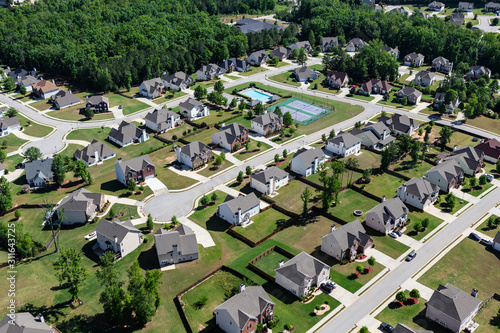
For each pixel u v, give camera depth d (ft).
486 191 456.86
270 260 360.48
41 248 373.40
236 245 381.40
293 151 542.16
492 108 652.89
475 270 348.18
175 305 316.19
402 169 497.05
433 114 646.74
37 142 572.10
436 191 437.17
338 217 412.98
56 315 304.71
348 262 357.20
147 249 374.63
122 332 291.79
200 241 384.06
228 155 534.78
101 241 373.40
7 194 422.82
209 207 434.30
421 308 310.65
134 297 294.25
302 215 415.85
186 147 509.76
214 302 318.24
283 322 299.17
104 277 305.32
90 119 640.58
